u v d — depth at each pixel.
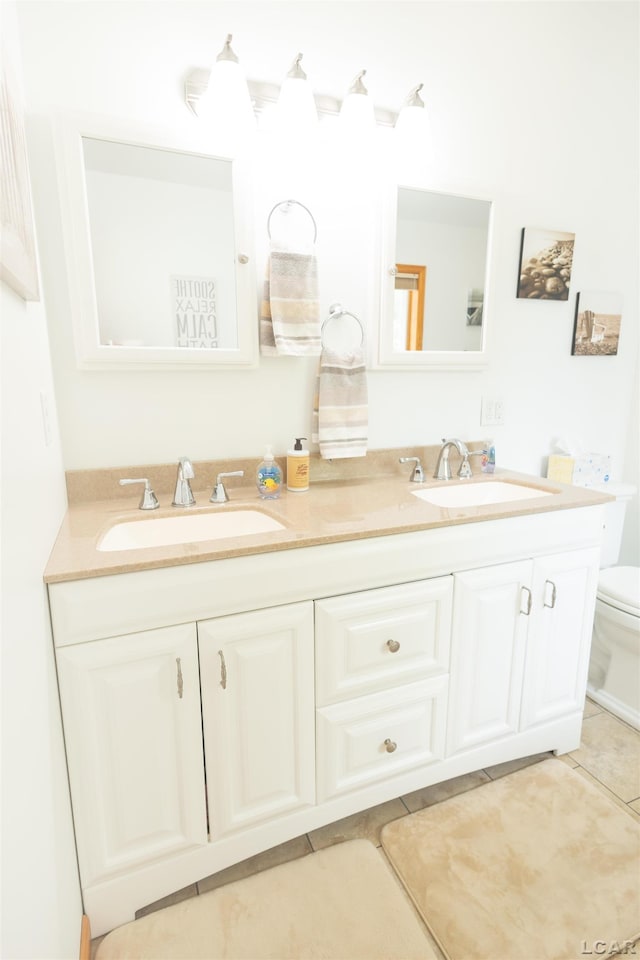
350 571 1.16
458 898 1.14
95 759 0.99
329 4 1.44
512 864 1.22
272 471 1.45
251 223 1.41
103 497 1.41
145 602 0.98
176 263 1.37
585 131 1.88
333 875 1.20
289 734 1.17
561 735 1.60
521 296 1.88
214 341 1.44
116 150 1.28
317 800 1.25
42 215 1.24
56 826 0.82
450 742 1.41
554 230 1.90
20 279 0.78
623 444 2.32
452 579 1.30
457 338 1.77
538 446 2.09
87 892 1.04
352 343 1.65
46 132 1.22
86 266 1.28
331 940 1.05
